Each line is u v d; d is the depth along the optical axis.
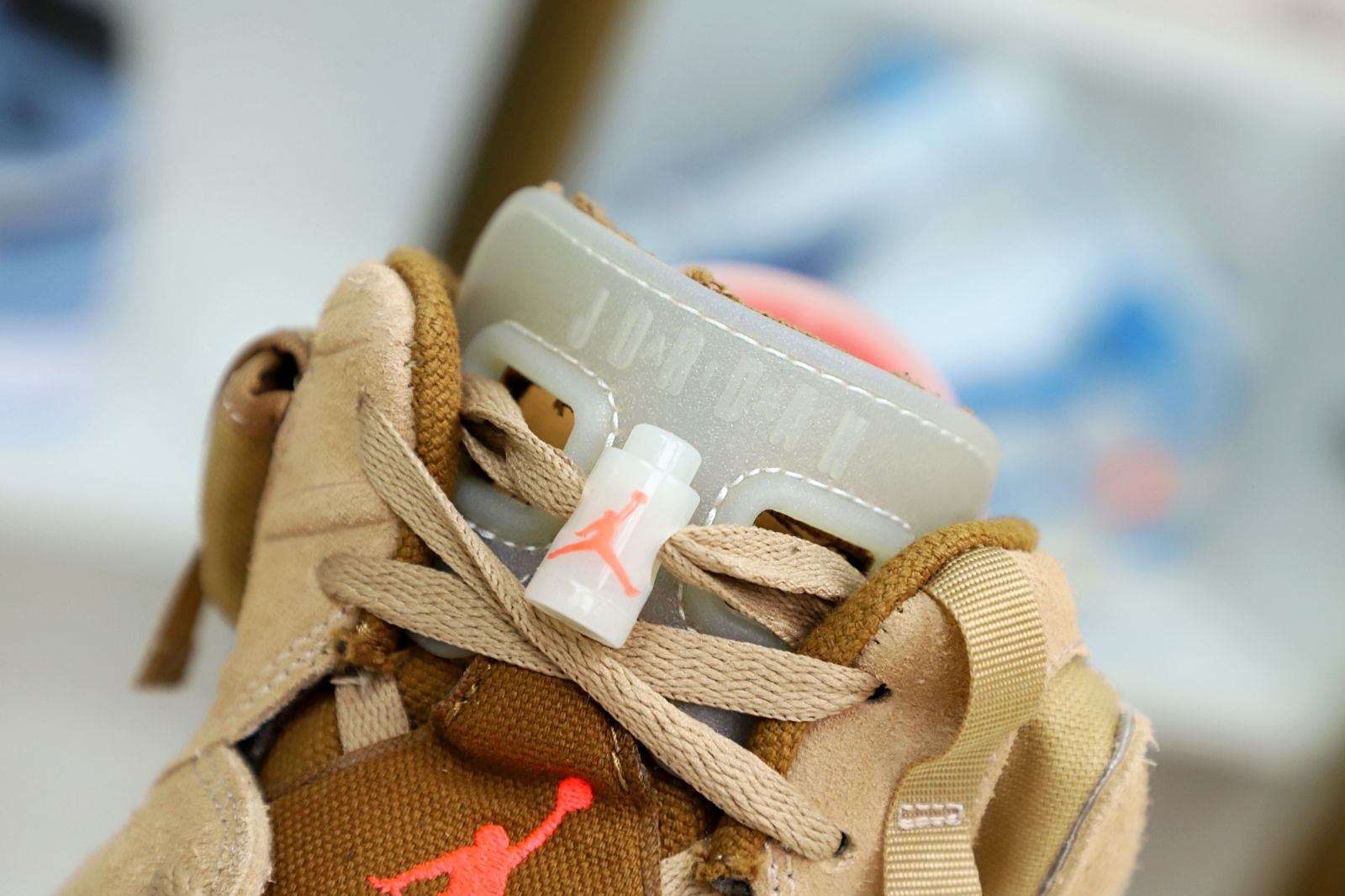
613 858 0.37
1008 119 0.82
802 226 0.82
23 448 0.68
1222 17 0.81
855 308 0.47
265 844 0.37
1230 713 0.86
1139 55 0.81
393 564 0.38
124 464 0.69
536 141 0.76
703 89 0.78
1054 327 0.86
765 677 0.37
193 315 0.73
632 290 0.38
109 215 0.70
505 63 0.73
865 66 0.80
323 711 0.39
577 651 0.37
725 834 0.37
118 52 0.67
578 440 0.38
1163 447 0.91
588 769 0.38
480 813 0.38
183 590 0.46
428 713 0.39
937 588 0.37
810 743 0.38
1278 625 0.93
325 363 0.40
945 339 0.85
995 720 0.38
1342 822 0.87
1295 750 0.88
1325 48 0.82
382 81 0.72
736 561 0.37
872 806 0.38
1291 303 0.90
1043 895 0.40
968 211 0.84
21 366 0.68
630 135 0.79
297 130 0.73
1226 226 0.88
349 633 0.39
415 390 0.38
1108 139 0.84
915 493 0.39
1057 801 0.40
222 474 0.43
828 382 0.38
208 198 0.72
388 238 0.77
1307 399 0.92
